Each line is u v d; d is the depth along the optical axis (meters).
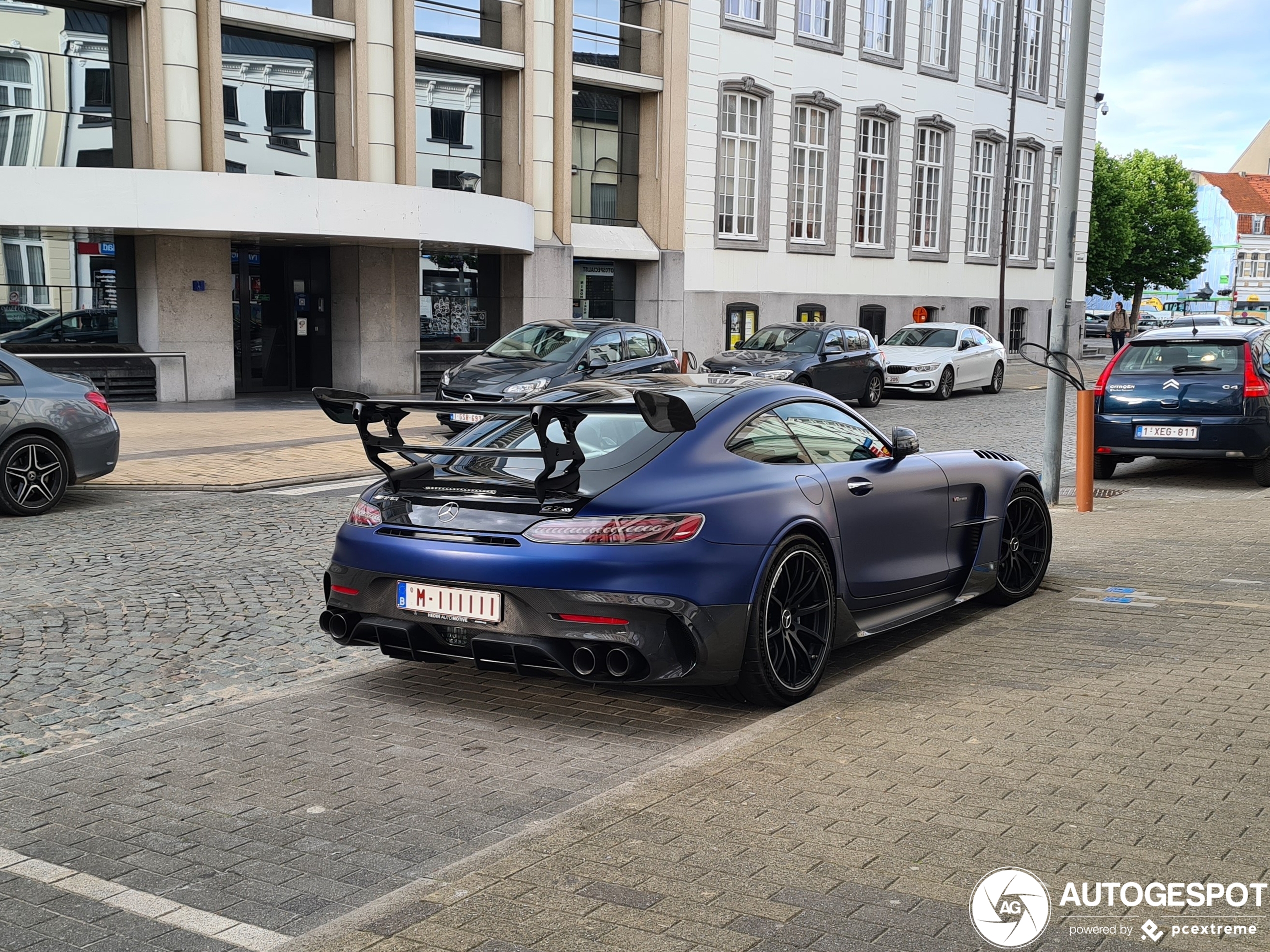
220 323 20.86
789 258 32.34
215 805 4.06
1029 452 15.04
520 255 25.28
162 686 5.54
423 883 3.22
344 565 5.08
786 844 3.42
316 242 22.22
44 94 19.27
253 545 8.86
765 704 4.99
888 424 18.55
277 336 22.80
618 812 3.67
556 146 25.86
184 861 3.62
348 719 5.00
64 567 8.02
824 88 32.69
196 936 3.15
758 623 4.80
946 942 2.84
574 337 16.16
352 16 21.66
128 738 4.78
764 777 3.95
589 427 5.18
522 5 24.86
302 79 21.84
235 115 21.05
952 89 37.34
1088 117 44.56
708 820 3.60
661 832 3.52
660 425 4.39
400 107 22.48
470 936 2.92
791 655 5.05
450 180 24.70
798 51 31.75
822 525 5.22
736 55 29.98
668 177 28.66
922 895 3.08
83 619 6.70
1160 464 13.95
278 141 21.66
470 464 5.21
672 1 28.03
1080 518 9.70
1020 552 6.75
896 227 35.84
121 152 20.12
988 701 4.73
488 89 25.16
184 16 19.66
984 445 15.77
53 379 10.32
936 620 6.53
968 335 24.98
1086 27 9.96
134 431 15.88
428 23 23.53
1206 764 3.96
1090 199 45.12
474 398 14.88
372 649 6.16
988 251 40.09
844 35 33.06
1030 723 4.43
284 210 19.53
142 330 20.59
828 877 3.20
